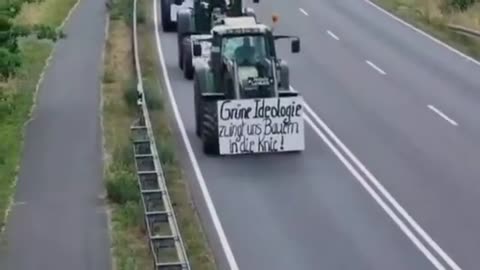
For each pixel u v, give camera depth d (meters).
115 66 34.25
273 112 24.53
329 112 28.69
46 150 24.69
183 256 16.17
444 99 30.25
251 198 21.31
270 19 45.16
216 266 17.67
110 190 20.95
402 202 20.84
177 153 24.84
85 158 23.97
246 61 25.00
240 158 24.42
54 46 37.72
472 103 29.75
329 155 24.42
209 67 25.27
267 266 17.64
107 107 28.89
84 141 25.44
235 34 24.98
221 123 24.44
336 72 34.31
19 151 24.69
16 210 20.44
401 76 33.69
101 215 20.05
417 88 31.80
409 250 18.22
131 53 36.06
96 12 45.50
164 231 18.83
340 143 25.47
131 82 30.48
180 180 22.62
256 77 24.73
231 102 24.38
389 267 17.45
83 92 31.00
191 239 18.86
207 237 19.09
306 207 20.67
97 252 18.09
